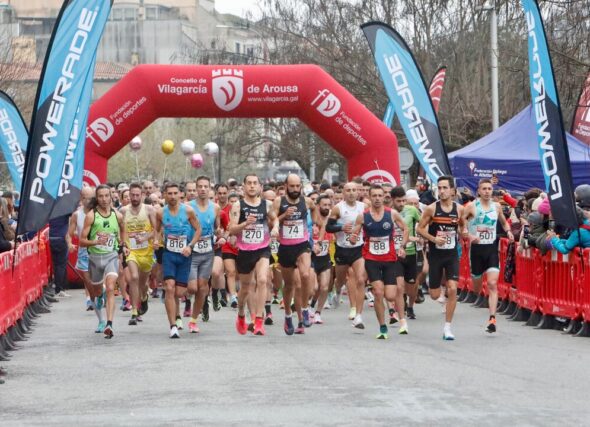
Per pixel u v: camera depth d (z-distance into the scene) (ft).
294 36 182.19
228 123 214.28
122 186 96.17
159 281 82.74
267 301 65.16
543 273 63.16
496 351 50.88
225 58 193.88
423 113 85.76
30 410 35.81
